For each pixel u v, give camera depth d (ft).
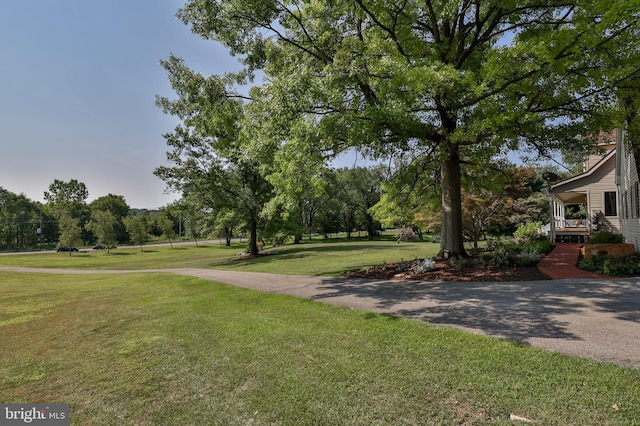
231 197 84.12
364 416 9.32
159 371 13.57
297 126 29.40
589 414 8.67
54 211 264.11
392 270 33.78
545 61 21.63
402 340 14.46
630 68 22.17
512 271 28.19
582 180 55.57
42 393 12.40
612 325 14.57
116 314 25.54
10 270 86.94
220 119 42.70
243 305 24.39
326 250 84.38
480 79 29.99
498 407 9.24
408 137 30.01
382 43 27.17
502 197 52.26
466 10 31.65
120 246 222.89
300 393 10.80
